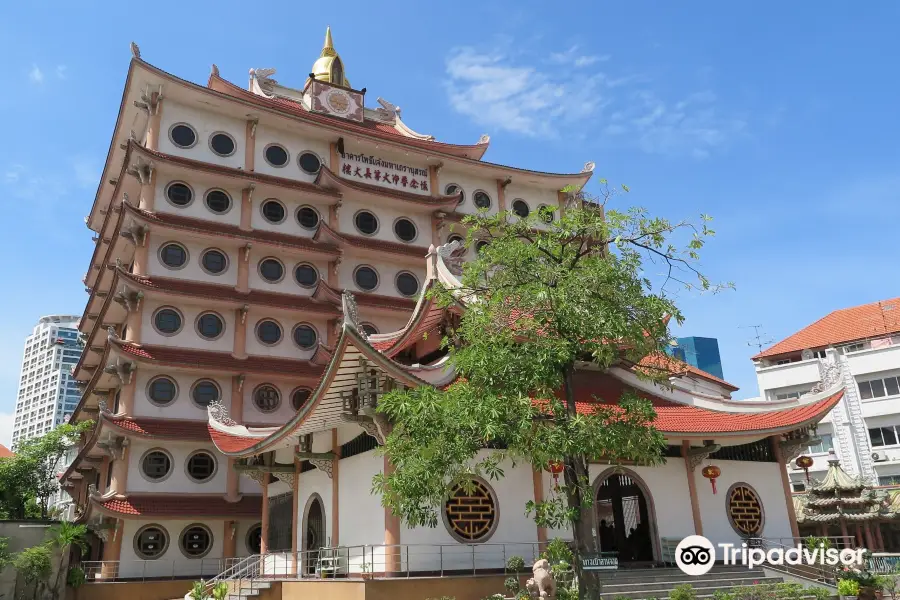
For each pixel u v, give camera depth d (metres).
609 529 31.50
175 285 42.81
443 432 15.28
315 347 46.31
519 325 16.67
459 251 26.09
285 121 49.09
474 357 15.86
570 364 16.56
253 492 41.25
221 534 40.47
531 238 18.22
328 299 46.22
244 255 45.41
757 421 28.16
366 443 24.50
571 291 15.79
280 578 26.25
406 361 27.70
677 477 27.17
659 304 16.31
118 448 39.50
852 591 23.70
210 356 42.66
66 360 138.00
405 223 52.44
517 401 15.32
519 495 23.89
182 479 40.19
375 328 48.28
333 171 50.69
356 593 20.59
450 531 22.45
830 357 56.44
